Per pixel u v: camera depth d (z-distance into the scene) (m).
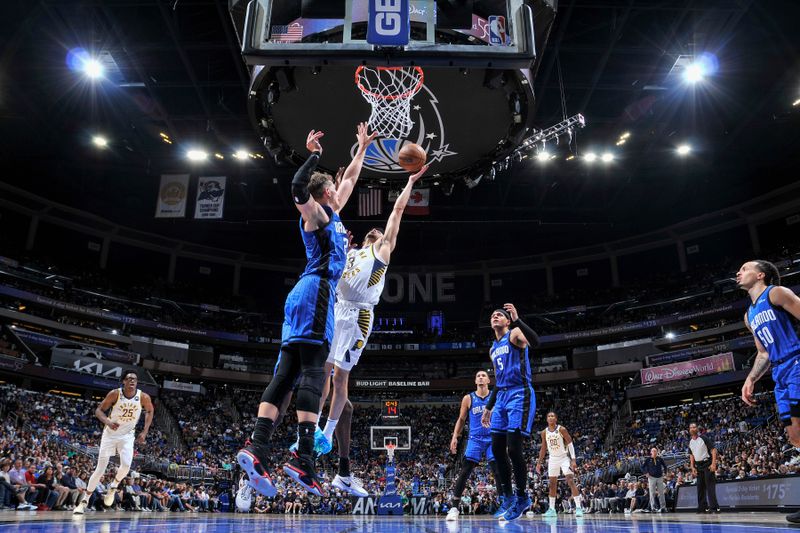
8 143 33.03
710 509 11.52
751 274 4.88
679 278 42.94
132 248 44.69
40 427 26.83
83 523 4.72
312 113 15.29
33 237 39.62
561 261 47.91
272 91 14.34
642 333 42.50
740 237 41.69
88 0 21.97
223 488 26.08
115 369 34.97
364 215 29.56
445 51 9.07
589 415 39.22
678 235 43.75
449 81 14.20
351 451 36.09
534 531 4.02
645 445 31.98
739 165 35.06
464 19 12.39
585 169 34.84
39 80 27.02
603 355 43.75
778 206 39.09
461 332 47.00
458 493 8.50
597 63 25.67
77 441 27.00
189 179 34.69
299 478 3.47
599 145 32.28
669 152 33.47
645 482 18.80
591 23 23.48
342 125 15.74
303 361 3.69
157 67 26.30
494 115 15.40
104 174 37.81
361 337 5.08
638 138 31.78
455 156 17.17
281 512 24.06
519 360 6.60
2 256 36.09
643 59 25.83
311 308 3.75
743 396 5.27
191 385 38.81
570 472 11.27
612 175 35.88
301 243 47.19
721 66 25.84
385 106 14.21
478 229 42.59
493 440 6.71
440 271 49.38
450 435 38.69
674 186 38.69
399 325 47.53
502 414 6.67
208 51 25.38
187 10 22.89
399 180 18.53
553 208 38.38
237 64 25.30
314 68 13.46
